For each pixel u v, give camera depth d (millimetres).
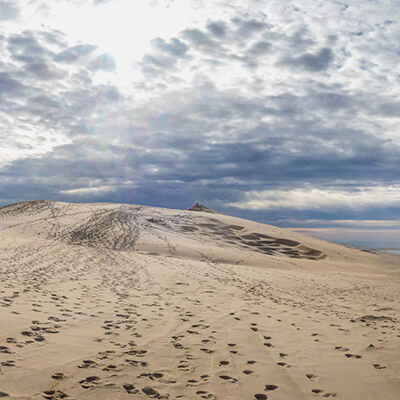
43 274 10961
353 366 4348
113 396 3252
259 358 4594
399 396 3512
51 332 5043
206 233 31531
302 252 28453
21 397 3041
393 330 6328
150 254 21672
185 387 3574
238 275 14555
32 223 30422
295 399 3400
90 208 39344
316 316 7516
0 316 5438
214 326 6180
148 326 5902
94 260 15859
